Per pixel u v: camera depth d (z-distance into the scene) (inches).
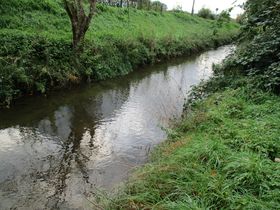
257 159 178.2
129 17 964.0
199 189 171.8
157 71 705.6
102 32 687.1
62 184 245.3
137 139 330.3
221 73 370.9
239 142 209.9
